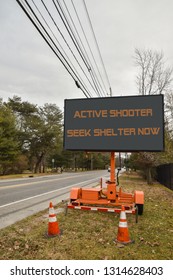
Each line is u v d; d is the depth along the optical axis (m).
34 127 49.72
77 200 8.46
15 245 5.09
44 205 9.65
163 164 22.72
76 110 8.69
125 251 4.91
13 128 39.25
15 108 55.69
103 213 8.34
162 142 7.77
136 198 8.29
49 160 76.62
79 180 26.00
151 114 7.96
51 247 5.02
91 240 5.53
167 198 12.84
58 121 53.88
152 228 6.63
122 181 24.97
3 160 37.50
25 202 10.27
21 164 43.09
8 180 24.33
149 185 21.53
